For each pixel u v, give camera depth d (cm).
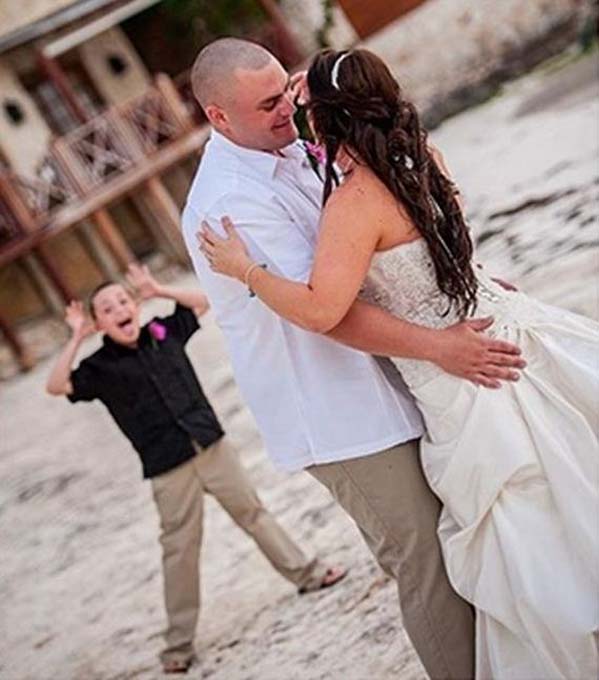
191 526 573
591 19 1666
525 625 348
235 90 352
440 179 356
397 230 348
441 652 374
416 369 357
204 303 585
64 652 682
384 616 516
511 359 348
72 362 564
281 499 742
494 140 1423
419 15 1844
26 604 798
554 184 1106
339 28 2075
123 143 1978
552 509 353
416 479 370
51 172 1936
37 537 962
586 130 1224
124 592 741
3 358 1934
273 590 623
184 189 2075
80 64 2253
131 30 2262
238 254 352
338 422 367
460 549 356
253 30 2197
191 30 2230
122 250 1962
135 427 570
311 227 364
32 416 1439
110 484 1028
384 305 357
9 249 1891
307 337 367
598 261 848
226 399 1077
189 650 574
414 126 348
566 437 356
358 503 372
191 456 567
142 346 571
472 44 1802
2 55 2131
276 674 513
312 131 356
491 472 351
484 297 364
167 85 2002
